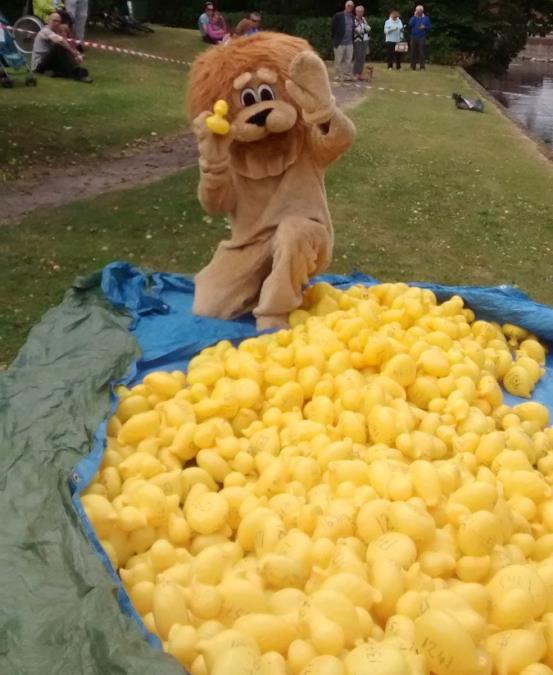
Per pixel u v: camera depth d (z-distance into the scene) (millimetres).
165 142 8812
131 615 1859
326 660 1654
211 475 2582
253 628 1806
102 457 2492
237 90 3197
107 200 6484
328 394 2916
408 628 1817
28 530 2111
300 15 23562
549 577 2014
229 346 3297
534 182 8344
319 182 3520
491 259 5730
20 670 1688
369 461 2535
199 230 5840
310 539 2158
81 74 11797
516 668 1774
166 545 2184
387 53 18750
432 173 8258
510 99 17953
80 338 3377
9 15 14938
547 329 3691
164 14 24406
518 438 2660
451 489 2318
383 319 3412
